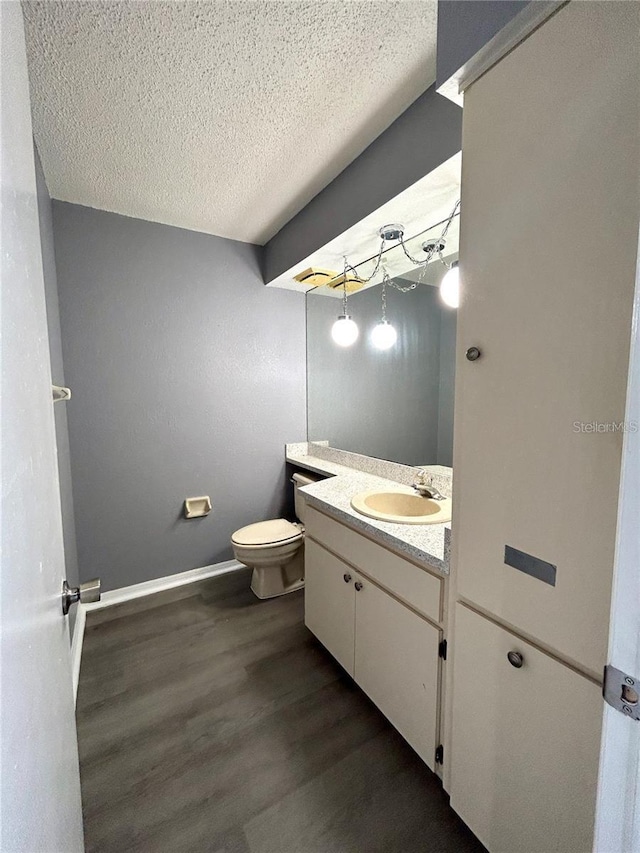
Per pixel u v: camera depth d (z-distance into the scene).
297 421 2.78
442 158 1.15
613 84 0.55
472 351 0.81
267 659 1.66
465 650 0.90
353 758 1.19
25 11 0.90
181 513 2.35
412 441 1.87
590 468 0.63
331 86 1.16
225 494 2.51
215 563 2.50
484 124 0.76
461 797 0.94
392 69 1.11
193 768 1.16
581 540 0.65
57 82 1.13
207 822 1.02
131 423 2.15
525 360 0.71
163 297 2.19
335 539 1.52
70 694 0.78
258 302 2.52
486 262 0.78
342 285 2.32
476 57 0.73
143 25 0.95
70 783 0.69
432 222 1.52
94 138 1.39
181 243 2.22
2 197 0.41
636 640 0.40
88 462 2.04
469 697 0.89
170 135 1.38
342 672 1.58
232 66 1.08
